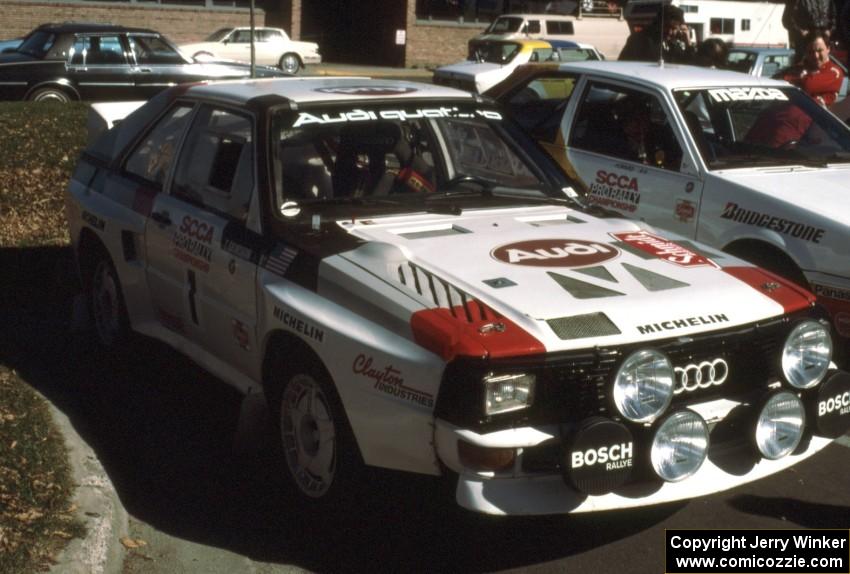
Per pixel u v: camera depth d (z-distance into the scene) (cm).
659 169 679
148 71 1862
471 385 359
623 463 365
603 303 389
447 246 434
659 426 368
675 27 1038
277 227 458
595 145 730
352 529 426
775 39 3816
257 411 465
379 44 4403
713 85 707
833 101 955
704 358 390
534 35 3728
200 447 513
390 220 463
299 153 485
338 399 406
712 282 417
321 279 422
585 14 3978
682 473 374
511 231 457
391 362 380
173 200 538
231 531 433
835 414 412
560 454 362
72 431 495
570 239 450
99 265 620
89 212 610
